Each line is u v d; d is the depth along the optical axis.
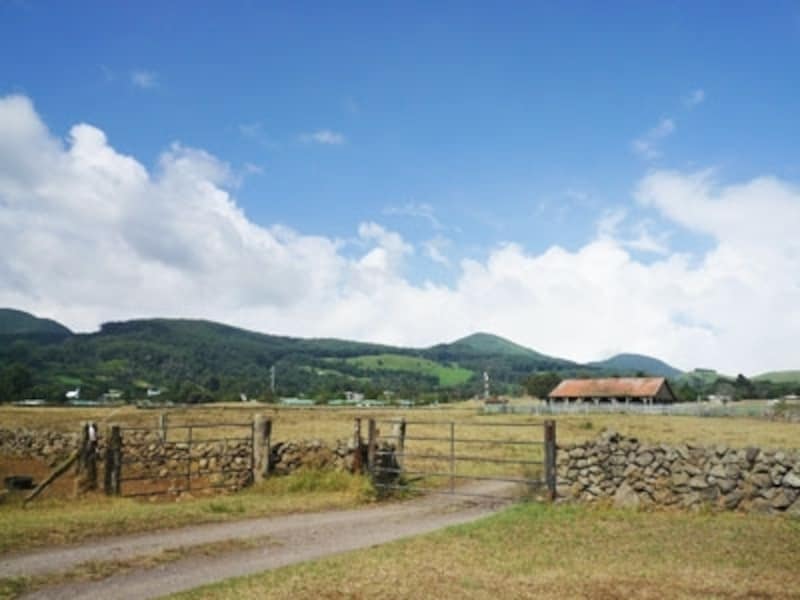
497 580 9.27
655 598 8.47
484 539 12.10
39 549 11.37
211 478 19.56
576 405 78.50
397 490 19.20
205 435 35.78
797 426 49.88
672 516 14.40
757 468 14.67
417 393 142.38
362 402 107.12
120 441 18.03
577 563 10.30
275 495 18.36
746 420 58.69
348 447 20.41
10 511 15.01
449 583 9.08
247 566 10.29
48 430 29.00
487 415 67.38
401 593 8.57
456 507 16.84
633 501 15.62
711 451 15.23
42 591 8.86
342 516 15.33
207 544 11.88
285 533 13.07
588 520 13.97
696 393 109.81
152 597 8.54
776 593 8.66
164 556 10.91
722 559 10.54
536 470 23.02
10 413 53.19
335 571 9.68
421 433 41.28
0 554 10.96
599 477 16.22
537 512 14.91
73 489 17.98
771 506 14.34
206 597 8.38
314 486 19.16
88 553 11.08
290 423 48.66
